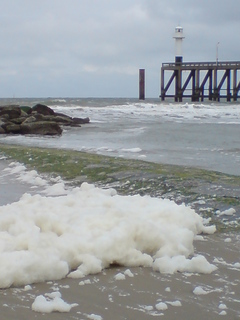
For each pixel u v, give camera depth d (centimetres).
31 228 508
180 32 6281
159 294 423
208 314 388
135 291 428
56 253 466
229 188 827
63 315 378
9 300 398
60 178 1016
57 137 2298
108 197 671
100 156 1265
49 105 5419
